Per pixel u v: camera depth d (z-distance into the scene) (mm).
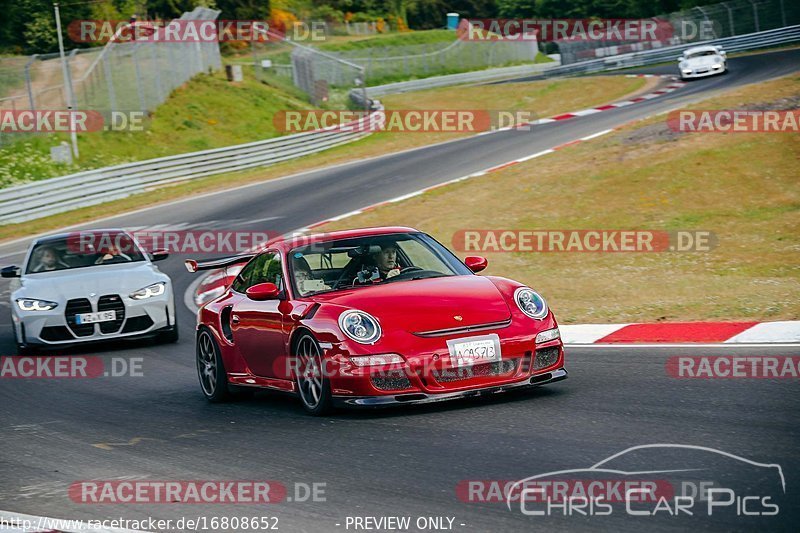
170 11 131375
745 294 27656
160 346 28953
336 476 13047
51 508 12688
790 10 132500
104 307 28094
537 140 66938
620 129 59438
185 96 96312
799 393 15797
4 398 22547
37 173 72375
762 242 34969
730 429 13680
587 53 151125
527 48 164375
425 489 12000
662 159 46906
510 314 16719
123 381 23859
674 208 40625
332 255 18672
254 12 145875
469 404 16859
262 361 18828
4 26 116000
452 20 183375
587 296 30297
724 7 137000
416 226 43688
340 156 76375
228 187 65625
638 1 175125
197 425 17844
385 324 16141
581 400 16469
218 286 33906
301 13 174875
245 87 102875
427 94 114688
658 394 16531
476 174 54969
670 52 131375
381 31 190000
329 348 16250
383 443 14617
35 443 17172
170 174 69938
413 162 65688
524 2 189375
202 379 21141
